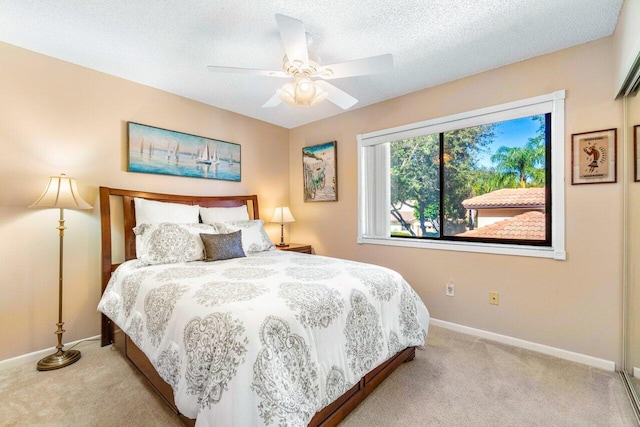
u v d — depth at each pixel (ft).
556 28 6.40
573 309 7.06
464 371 6.54
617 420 4.96
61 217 7.14
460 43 7.00
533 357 7.20
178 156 10.00
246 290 5.06
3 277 6.88
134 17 6.03
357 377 5.01
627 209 6.35
